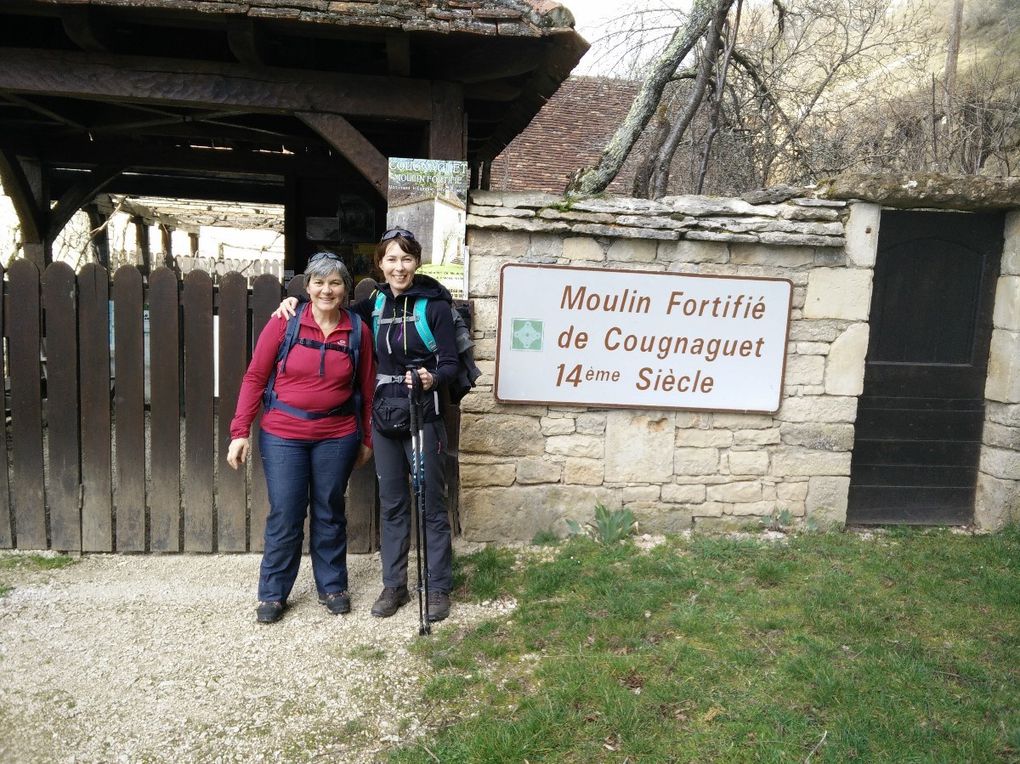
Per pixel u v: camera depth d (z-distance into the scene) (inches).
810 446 187.0
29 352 163.0
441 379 132.6
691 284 176.9
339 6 160.2
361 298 168.2
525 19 164.6
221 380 164.9
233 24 160.4
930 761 97.1
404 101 181.8
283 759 100.8
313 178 324.5
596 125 615.5
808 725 105.2
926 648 128.7
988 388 196.1
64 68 171.2
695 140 333.4
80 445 166.1
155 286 161.2
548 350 175.8
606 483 182.2
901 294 191.0
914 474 197.5
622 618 136.8
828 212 178.4
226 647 129.3
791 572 159.8
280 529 136.6
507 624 137.6
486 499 178.9
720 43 276.7
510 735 102.3
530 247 173.2
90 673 119.9
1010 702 112.2
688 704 110.4
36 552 167.2
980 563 168.4
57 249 477.7
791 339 183.5
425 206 172.9
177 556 169.0
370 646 130.2
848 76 389.4
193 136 288.5
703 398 181.6
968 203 179.8
